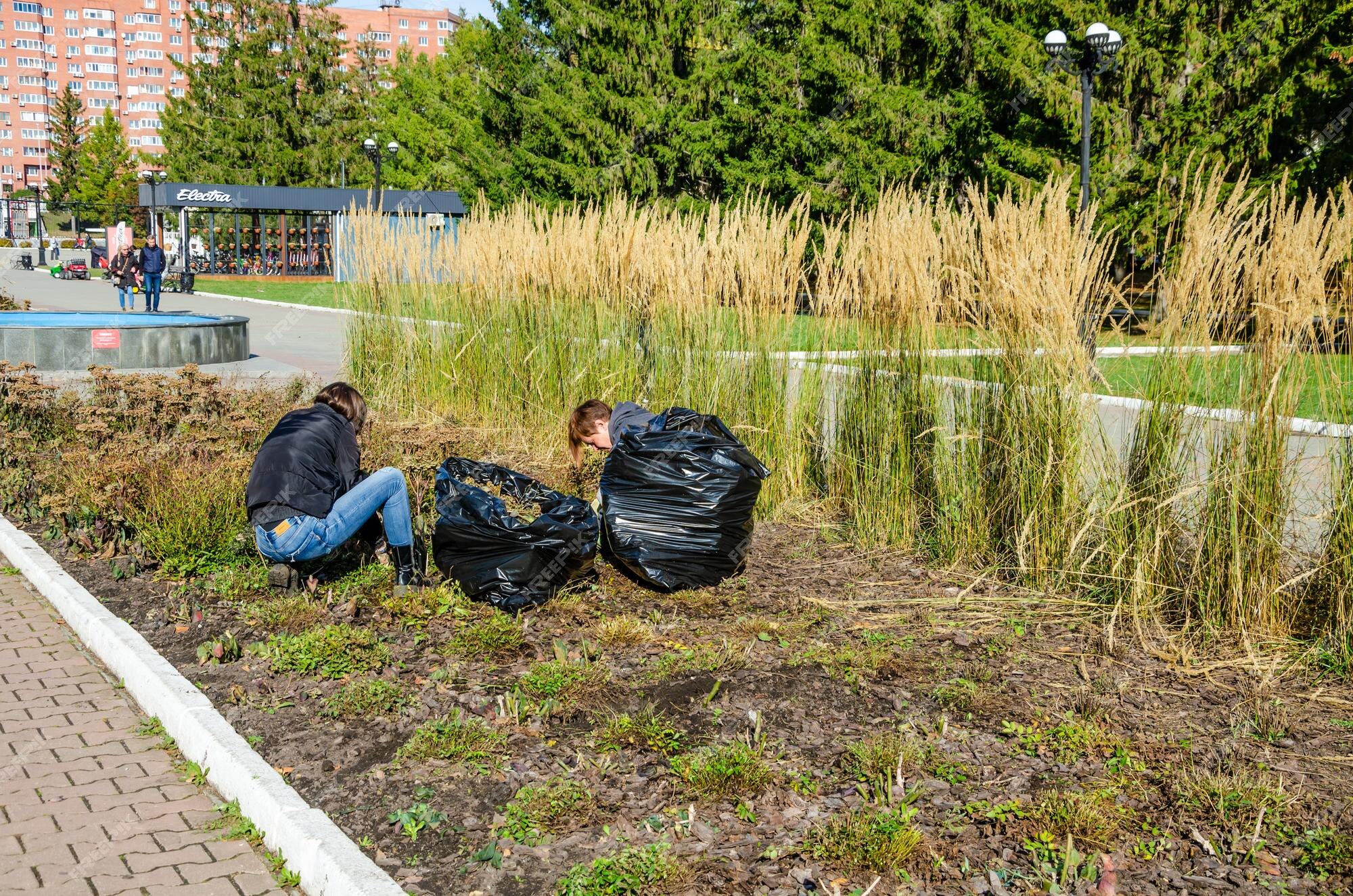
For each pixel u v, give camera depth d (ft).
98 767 12.78
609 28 100.73
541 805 11.34
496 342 30.99
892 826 10.66
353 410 18.61
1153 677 14.66
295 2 191.42
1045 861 10.26
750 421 22.86
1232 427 15.39
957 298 18.84
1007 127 69.87
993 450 18.67
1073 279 17.42
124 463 21.30
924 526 20.36
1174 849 10.51
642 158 96.63
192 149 205.46
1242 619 15.31
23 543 20.92
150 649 15.37
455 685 14.55
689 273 23.76
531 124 105.81
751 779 11.69
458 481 18.54
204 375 30.83
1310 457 14.99
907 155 75.36
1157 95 63.26
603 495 18.61
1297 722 13.20
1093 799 11.16
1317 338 14.74
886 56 79.61
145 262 78.54
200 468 21.88
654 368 25.13
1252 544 15.37
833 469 22.39
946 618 16.93
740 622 16.67
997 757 12.40
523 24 111.04
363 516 17.69
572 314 28.12
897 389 20.20
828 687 14.37
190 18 197.98
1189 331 15.93
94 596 17.93
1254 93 59.31
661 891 9.89
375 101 202.39
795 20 86.22
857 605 17.53
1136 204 56.95
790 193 79.87
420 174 169.78
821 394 22.45
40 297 100.32
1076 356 17.38
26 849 10.90
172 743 13.55
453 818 11.30
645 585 18.30
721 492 18.21
